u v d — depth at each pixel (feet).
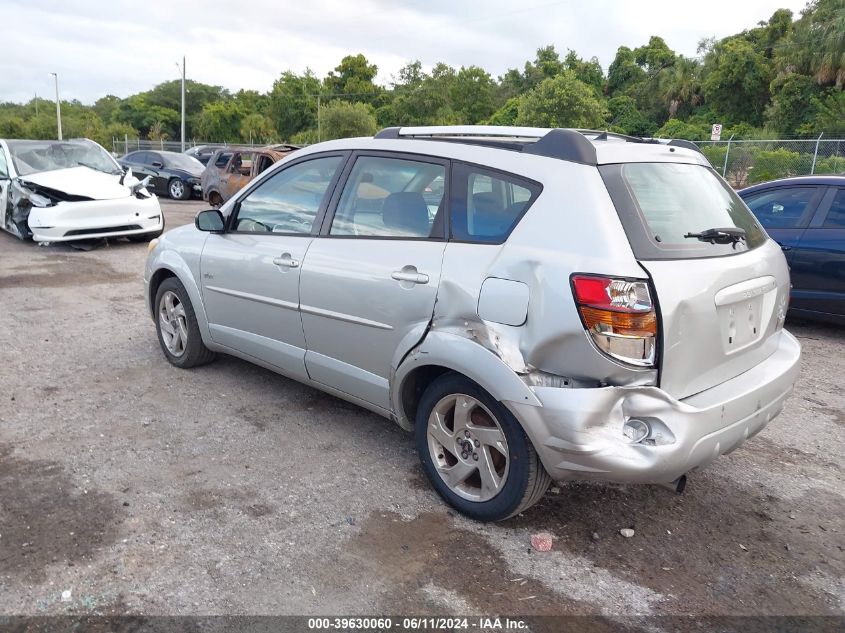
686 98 209.36
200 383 16.20
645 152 10.54
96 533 9.93
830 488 12.28
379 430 13.94
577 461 9.05
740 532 10.73
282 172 14.20
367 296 11.55
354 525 10.43
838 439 14.48
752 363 10.78
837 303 21.91
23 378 16.20
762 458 13.43
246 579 9.07
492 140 11.22
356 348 12.07
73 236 33.81
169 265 16.42
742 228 11.13
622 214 9.25
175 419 14.11
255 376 16.79
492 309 9.71
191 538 9.92
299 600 8.72
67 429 13.43
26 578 8.89
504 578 9.33
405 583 9.13
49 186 34.17
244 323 14.70
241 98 276.62
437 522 10.61
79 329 20.65
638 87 226.38
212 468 12.07
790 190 23.45
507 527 10.57
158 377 16.53
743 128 166.40
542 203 9.66
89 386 15.80
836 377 18.60
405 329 10.98
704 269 9.41
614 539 10.38
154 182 67.36
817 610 8.95
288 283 13.19
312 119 251.19
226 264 14.79
